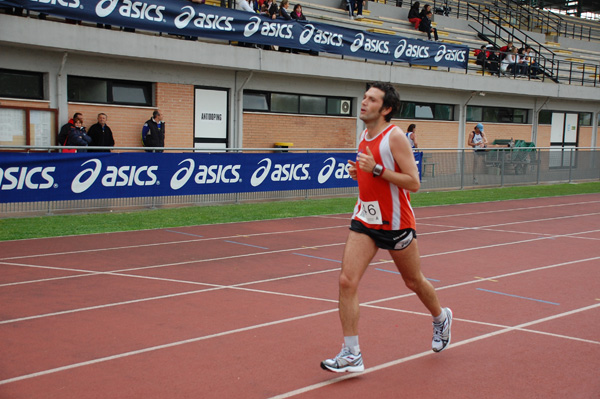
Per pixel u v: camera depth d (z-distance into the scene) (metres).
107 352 4.91
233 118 18.47
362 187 4.45
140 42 15.49
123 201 12.88
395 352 5.04
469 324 5.87
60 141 14.45
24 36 13.66
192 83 17.47
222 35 16.62
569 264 8.82
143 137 15.92
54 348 4.99
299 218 12.76
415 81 21.94
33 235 10.09
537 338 5.47
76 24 14.60
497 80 24.69
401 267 4.64
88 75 15.52
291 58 18.52
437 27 27.81
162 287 7.05
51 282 7.18
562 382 4.44
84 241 9.74
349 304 4.39
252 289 7.05
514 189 19.61
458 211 14.55
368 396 4.14
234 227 11.45
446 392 4.23
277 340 5.28
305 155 15.57
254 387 4.26
